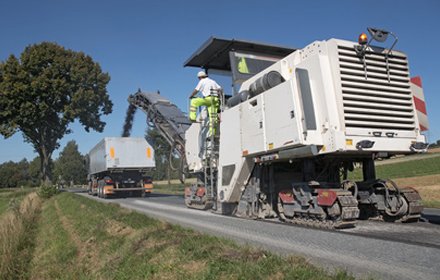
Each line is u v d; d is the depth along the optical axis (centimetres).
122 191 2831
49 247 1034
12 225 1226
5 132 3553
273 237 769
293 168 1080
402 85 891
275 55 1273
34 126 3744
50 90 3594
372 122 845
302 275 456
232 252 573
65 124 3819
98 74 3844
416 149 868
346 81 838
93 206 1543
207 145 1330
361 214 1020
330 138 818
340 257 585
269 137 945
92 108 3853
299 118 844
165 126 1825
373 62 871
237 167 1090
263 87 986
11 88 3509
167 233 762
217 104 1274
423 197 1730
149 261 625
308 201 906
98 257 798
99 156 2947
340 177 1050
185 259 582
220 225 965
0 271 830
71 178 10062
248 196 1094
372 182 957
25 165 10844
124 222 1006
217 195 1216
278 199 1027
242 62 1211
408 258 565
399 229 829
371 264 540
